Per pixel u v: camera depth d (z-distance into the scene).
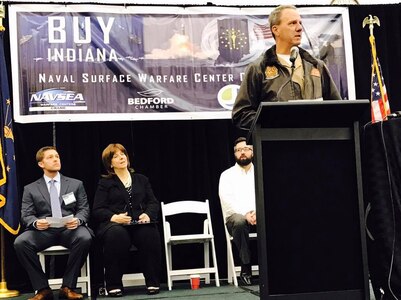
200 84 4.89
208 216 4.87
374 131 2.74
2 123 4.41
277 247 2.14
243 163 4.80
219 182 4.91
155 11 4.89
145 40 4.86
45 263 4.81
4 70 4.49
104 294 4.39
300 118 2.14
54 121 4.68
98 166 5.03
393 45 5.31
